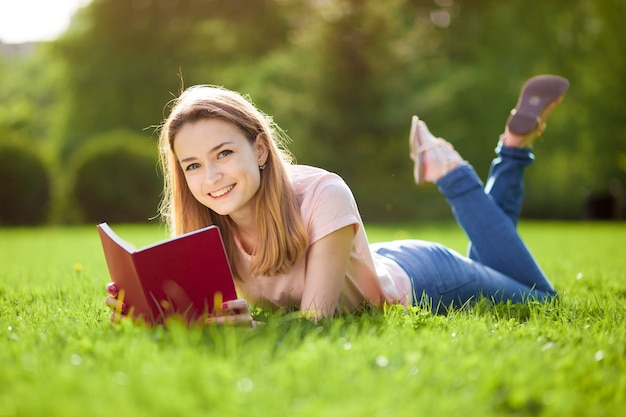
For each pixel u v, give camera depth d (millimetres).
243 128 3162
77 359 2250
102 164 20281
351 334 2615
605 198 26656
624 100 25656
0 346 2535
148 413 1739
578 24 26469
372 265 3441
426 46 27844
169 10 33594
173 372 2018
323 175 3309
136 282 2719
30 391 1897
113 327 2914
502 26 27688
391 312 3197
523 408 1917
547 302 3760
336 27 24453
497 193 4617
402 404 1847
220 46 34000
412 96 25734
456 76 27203
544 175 26734
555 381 2102
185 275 2723
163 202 3641
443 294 3979
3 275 5758
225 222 3395
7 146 19688
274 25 33781
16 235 14516
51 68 36188
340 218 3182
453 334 2727
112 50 33125
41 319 3303
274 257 3211
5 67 43969
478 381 2068
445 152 4426
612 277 5223
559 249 8695
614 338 2814
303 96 25594
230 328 2596
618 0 25281
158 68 33000
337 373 2045
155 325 2730
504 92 27266
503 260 4309
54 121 34969
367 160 26047
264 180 3213
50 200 20109
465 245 9641
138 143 21109
